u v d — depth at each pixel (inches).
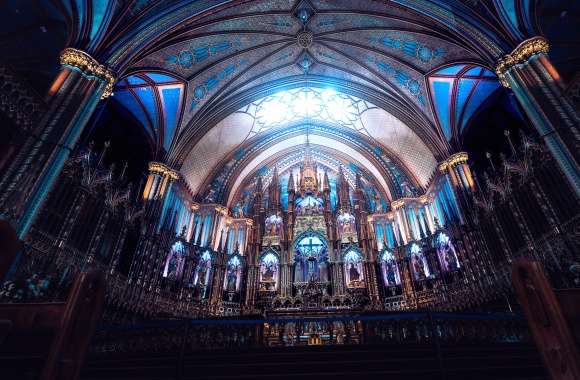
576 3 524.7
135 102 733.3
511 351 297.6
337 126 1050.7
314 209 978.1
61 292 424.5
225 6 602.2
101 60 481.4
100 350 346.3
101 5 491.2
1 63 375.6
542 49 441.7
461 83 714.8
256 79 867.4
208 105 810.2
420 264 774.5
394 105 839.1
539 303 187.8
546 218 463.8
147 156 816.3
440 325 361.7
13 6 494.6
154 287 617.6
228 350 331.3
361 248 862.5
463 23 530.6
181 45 665.6
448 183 731.4
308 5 700.7
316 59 861.8
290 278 828.6
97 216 526.9
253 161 1051.3
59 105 418.0
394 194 915.4
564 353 170.4
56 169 384.2
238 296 834.2
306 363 281.6
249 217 997.8
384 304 784.9
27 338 207.0
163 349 358.6
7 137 394.9
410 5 575.2
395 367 270.5
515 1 480.7
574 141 372.2
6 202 337.7
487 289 561.6
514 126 737.6
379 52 765.3
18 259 372.5
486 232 601.0
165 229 693.9
